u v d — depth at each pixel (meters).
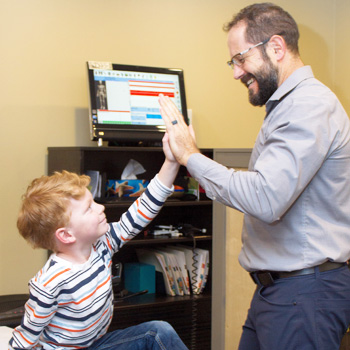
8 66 2.81
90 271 1.52
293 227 1.59
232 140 3.42
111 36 3.04
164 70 2.98
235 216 2.77
